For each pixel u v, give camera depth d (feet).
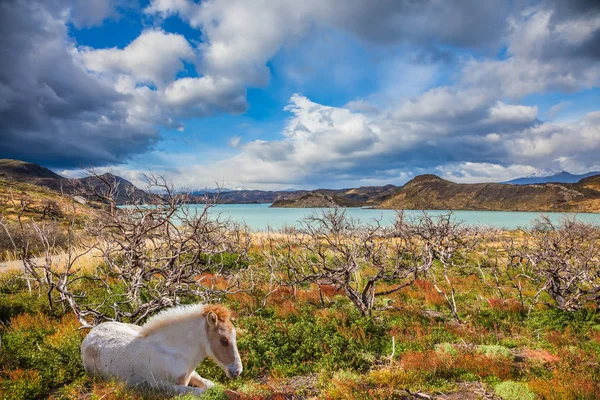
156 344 18.11
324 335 28.12
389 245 53.98
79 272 43.88
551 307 38.86
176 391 17.08
